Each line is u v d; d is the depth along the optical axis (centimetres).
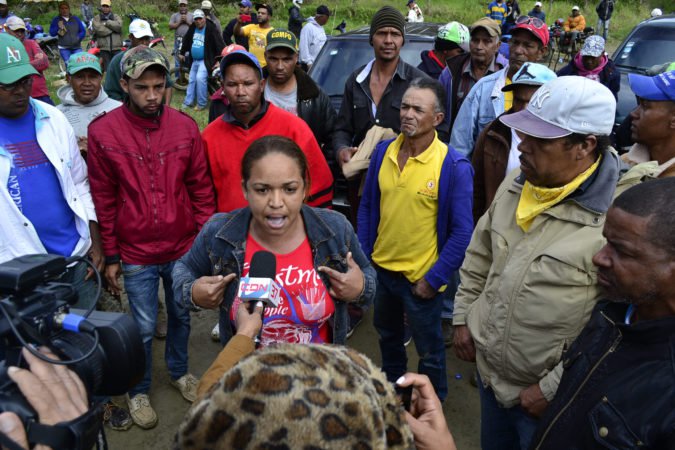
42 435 101
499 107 364
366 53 571
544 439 160
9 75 240
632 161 232
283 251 189
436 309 299
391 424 90
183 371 339
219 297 178
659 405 132
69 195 276
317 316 190
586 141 181
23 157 262
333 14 2303
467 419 329
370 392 85
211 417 78
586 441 146
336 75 562
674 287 135
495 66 445
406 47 582
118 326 126
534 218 195
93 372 122
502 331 200
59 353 118
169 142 289
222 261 191
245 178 175
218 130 308
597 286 181
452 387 355
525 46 353
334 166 430
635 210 138
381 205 296
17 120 261
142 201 287
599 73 519
